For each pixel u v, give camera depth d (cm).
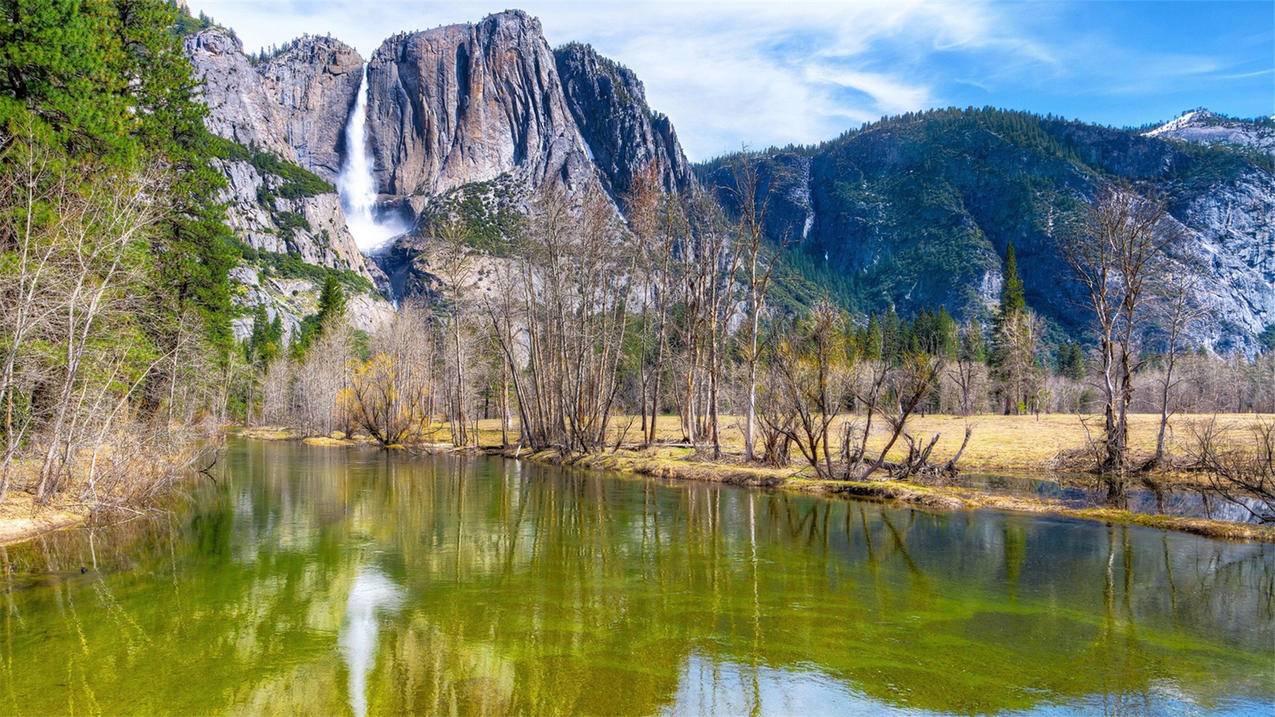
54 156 2209
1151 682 922
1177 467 3028
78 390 2216
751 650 1041
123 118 2762
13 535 1791
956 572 1494
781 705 851
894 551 1692
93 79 2669
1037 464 3419
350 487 2980
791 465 3228
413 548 1747
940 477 2872
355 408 6550
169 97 3431
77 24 2428
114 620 1167
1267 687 903
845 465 3041
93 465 2136
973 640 1080
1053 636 1094
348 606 1255
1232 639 1080
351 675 944
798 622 1165
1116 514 2150
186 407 3603
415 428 6425
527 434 4778
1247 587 1369
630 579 1445
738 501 2511
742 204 4009
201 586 1386
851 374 3550
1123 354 3148
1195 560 1592
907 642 1074
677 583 1414
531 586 1393
